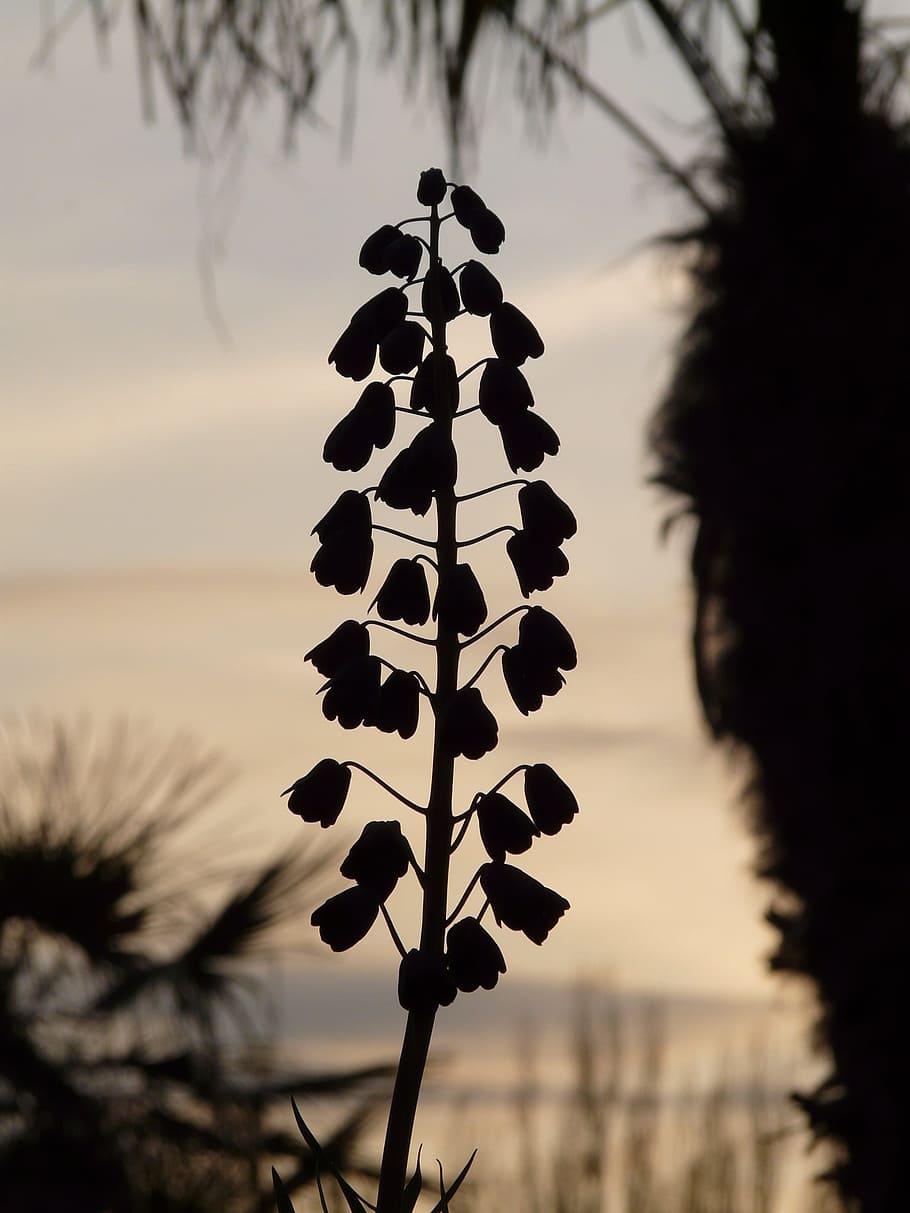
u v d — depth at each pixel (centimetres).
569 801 110
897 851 201
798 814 209
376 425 111
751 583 212
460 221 113
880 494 204
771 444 211
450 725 107
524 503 111
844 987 202
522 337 112
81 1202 270
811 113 217
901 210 211
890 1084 199
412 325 110
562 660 111
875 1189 197
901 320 206
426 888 108
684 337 225
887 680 201
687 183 228
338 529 111
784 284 212
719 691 218
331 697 109
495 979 107
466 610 109
